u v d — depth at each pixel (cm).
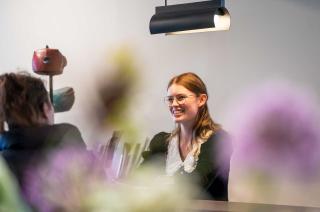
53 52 245
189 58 292
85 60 318
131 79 304
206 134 184
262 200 270
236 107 279
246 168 274
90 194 116
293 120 265
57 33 329
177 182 160
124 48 308
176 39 295
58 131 120
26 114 121
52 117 130
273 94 271
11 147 118
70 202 114
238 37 279
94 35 318
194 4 201
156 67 300
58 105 278
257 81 275
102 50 315
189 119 190
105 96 308
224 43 283
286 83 269
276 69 271
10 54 343
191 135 189
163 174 178
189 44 292
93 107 309
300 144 264
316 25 263
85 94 313
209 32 286
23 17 339
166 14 207
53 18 330
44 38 333
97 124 305
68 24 326
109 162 215
